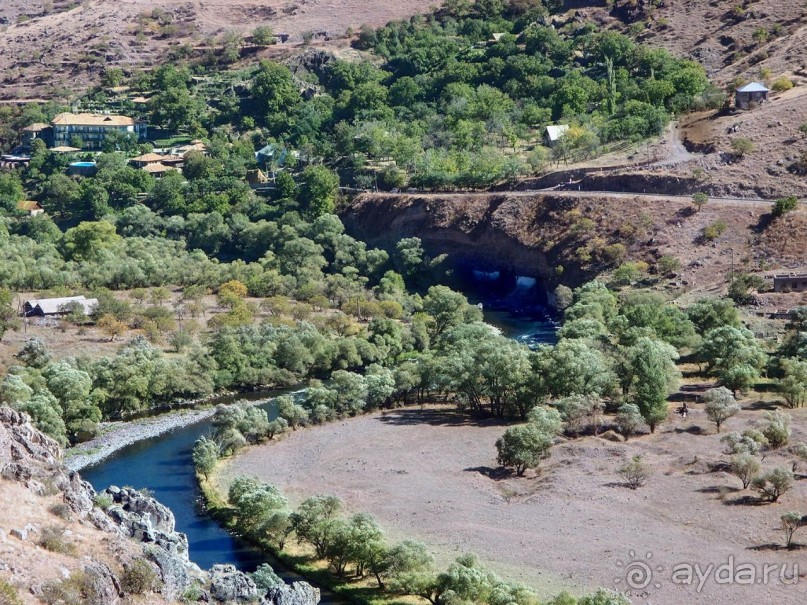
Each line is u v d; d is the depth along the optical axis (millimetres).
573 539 188500
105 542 129500
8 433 143750
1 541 120000
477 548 187000
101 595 118938
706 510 195875
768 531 186500
